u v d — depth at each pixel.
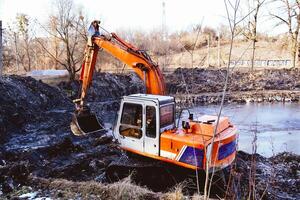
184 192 7.76
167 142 7.89
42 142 13.72
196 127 7.96
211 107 24.34
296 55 37.72
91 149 12.80
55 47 31.55
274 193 8.45
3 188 7.18
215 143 7.35
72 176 9.94
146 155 8.27
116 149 12.27
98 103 24.20
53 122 17.41
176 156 7.75
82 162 10.88
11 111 16.20
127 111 8.55
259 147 14.23
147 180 8.34
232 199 5.70
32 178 7.78
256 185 8.59
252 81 31.75
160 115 8.03
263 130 17.33
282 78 32.62
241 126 18.25
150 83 9.02
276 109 23.70
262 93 28.19
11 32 36.91
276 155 12.23
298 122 19.25
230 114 21.48
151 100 8.05
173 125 8.58
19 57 38.00
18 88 19.22
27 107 18.06
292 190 8.84
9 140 13.91
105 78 28.48
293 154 12.24
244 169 9.22
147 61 9.02
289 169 10.43
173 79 29.14
